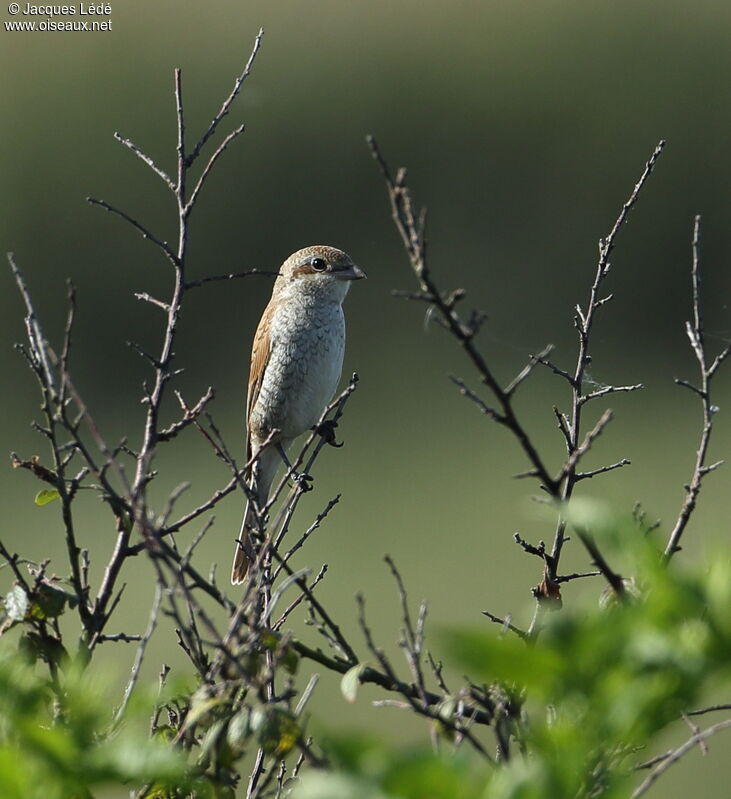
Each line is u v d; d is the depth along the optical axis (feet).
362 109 76.07
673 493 50.78
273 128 75.51
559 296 74.23
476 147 76.23
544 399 64.03
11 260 15.07
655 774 10.87
